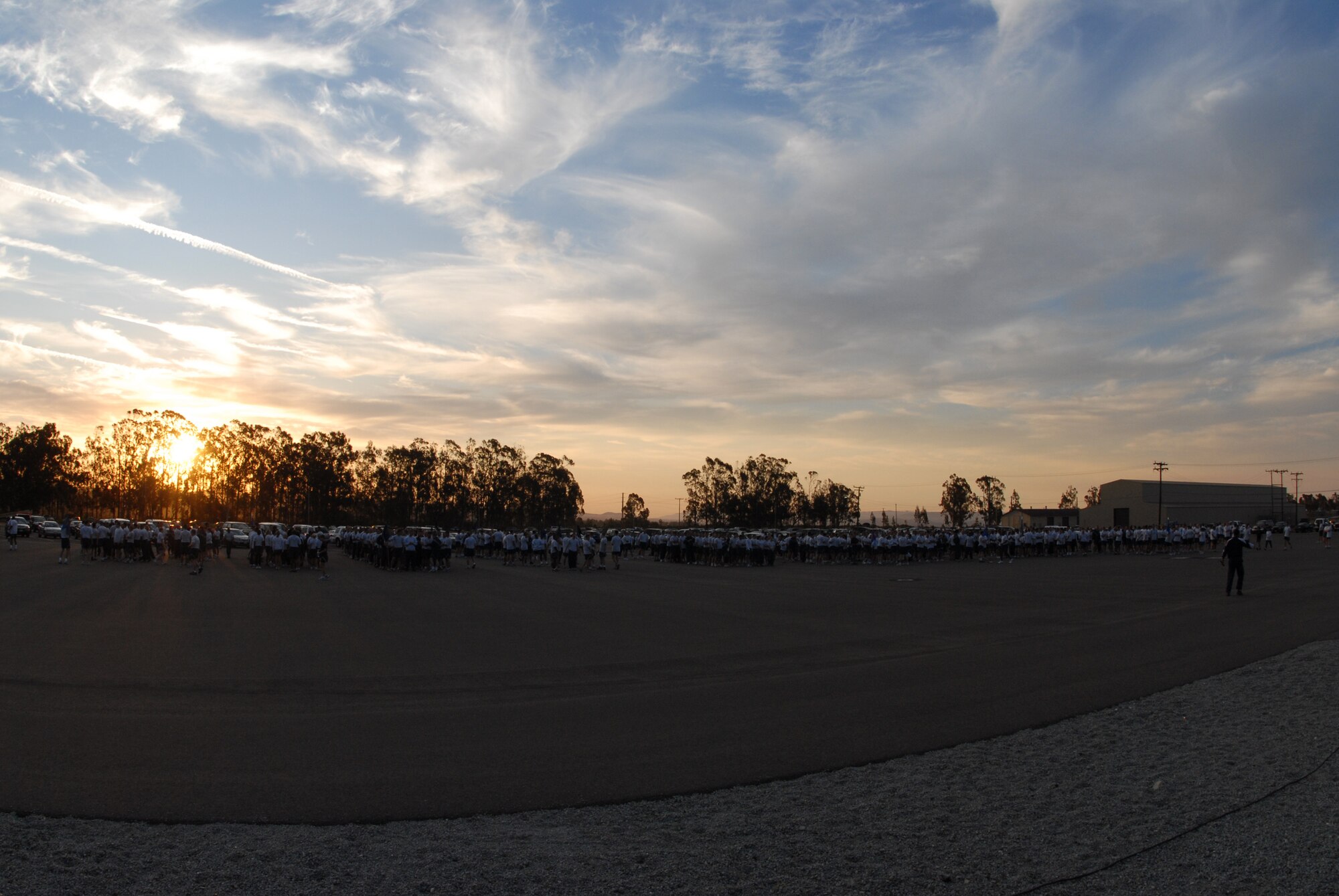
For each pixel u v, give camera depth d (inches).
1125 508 4724.4
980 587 1196.5
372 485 3993.6
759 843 245.8
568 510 4397.1
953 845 245.0
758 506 4168.3
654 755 337.4
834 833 254.2
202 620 743.1
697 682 490.3
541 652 594.9
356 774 308.5
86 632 652.1
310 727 378.0
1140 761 328.5
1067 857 235.6
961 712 413.4
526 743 355.3
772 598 1026.1
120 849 234.5
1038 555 2241.6
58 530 2898.6
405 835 249.8
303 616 784.9
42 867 220.8
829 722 393.1
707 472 4303.6
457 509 3993.6
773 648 616.1
